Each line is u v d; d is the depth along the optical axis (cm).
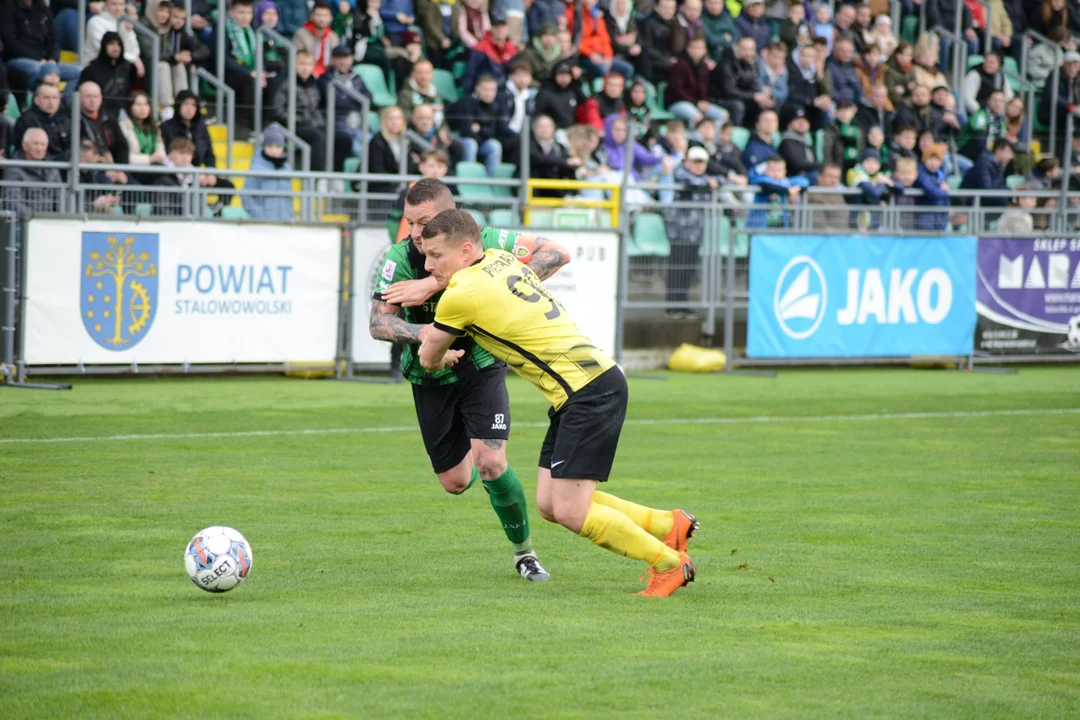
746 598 1498
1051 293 4550
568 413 1482
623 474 2386
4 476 2189
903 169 5034
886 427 3062
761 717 1070
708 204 4291
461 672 1175
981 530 1930
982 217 4900
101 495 2050
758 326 4078
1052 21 6750
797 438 2866
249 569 1473
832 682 1168
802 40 5828
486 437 1588
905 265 4275
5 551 1666
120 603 1412
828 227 4712
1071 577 1630
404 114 4322
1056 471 2478
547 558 1719
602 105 4900
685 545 1566
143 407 3075
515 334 1486
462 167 4516
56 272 3312
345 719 1046
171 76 4312
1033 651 1284
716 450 2681
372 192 4175
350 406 3212
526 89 4900
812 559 1722
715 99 5344
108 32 3972
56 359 3341
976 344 4438
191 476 2242
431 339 1500
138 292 3412
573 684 1146
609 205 4209
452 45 5081
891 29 6262
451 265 1502
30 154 3622
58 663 1187
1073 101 6469
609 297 3969
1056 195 5091
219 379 3719
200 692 1107
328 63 4756
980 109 5984
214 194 3781
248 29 4547
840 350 4209
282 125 4531
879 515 2038
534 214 4097
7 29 4100
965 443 2828
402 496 2120
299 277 3647
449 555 1717
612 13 5341
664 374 4166
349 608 1412
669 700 1108
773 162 4669
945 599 1506
